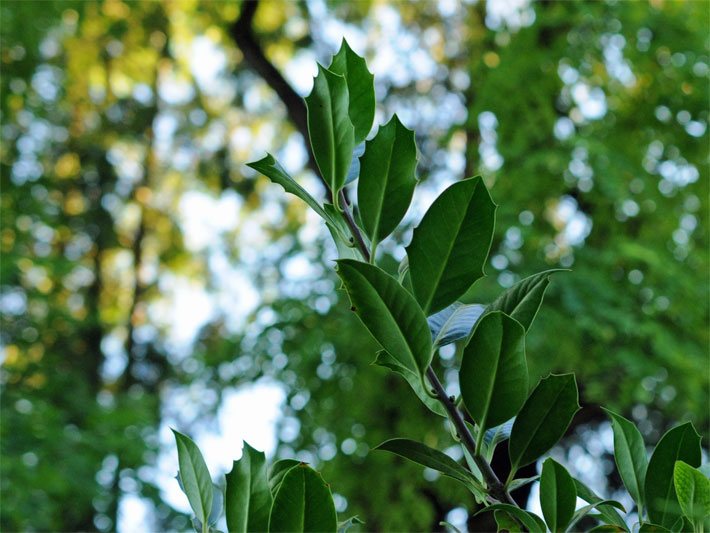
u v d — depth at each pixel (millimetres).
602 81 7672
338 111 939
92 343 12930
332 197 954
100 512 8938
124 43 13203
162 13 12773
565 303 6527
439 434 7625
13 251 9289
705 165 7516
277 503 820
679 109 7531
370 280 868
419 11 10711
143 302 14719
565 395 928
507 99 7688
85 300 13531
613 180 6891
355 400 7836
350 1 11258
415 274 909
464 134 9234
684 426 971
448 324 967
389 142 924
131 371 13812
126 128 14133
